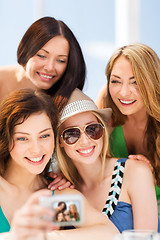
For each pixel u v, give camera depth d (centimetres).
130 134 305
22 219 128
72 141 230
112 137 310
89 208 207
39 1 695
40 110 197
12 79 334
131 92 260
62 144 240
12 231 134
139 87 258
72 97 250
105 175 242
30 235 129
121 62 260
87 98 252
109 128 306
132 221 229
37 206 129
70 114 232
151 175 238
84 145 228
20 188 215
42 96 205
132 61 255
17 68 338
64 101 246
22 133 195
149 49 267
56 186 224
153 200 229
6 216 205
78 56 298
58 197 139
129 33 695
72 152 232
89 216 204
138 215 225
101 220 204
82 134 229
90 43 718
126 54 258
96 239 181
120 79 261
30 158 199
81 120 233
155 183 273
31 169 201
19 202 211
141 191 229
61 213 138
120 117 295
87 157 231
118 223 227
